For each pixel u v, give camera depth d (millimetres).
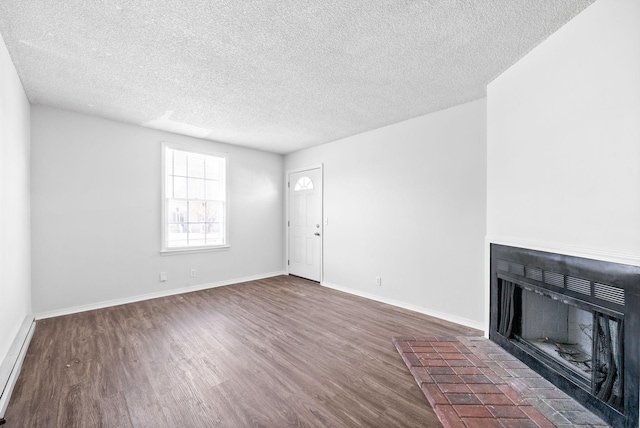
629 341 1408
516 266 2164
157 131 3865
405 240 3500
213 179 4551
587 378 1661
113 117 3385
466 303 2951
